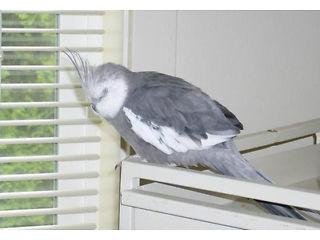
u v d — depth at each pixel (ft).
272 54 5.31
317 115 5.56
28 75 4.91
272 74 5.33
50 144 5.06
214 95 5.06
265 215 3.17
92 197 5.10
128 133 3.53
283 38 5.36
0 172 4.97
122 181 3.51
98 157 5.00
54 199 5.10
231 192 3.22
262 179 3.40
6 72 4.84
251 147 4.27
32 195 4.77
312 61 5.53
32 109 4.98
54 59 4.92
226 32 5.07
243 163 3.41
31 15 4.87
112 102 3.43
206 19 4.96
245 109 5.23
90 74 3.47
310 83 5.53
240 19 5.13
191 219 3.34
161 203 3.36
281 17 5.32
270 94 5.34
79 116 5.06
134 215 3.51
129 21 4.69
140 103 3.43
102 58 4.94
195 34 4.92
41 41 4.91
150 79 3.49
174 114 3.40
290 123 5.46
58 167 5.07
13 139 4.70
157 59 4.76
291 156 4.60
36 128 5.00
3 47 4.58
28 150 4.99
